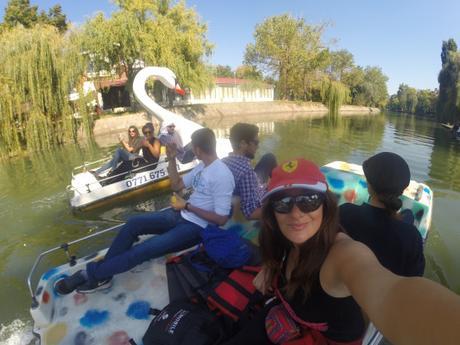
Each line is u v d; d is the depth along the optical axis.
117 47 18.81
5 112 11.29
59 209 6.12
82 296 2.53
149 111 8.20
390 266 1.83
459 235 4.73
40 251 4.54
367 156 11.14
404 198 3.51
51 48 12.86
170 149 3.54
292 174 1.29
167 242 2.58
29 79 12.20
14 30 13.83
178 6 22.81
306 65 38.09
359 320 1.37
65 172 9.12
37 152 12.24
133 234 2.72
